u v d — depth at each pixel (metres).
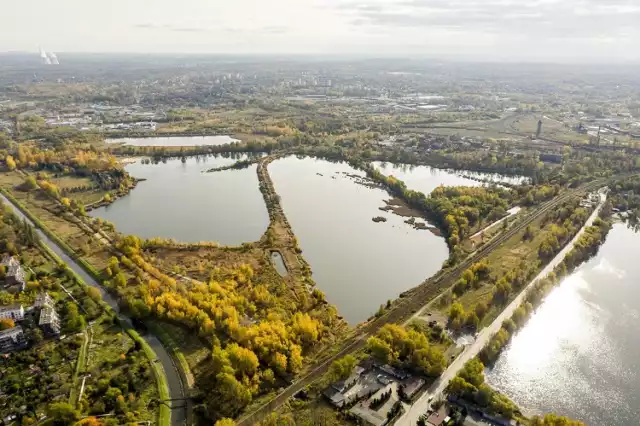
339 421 197.50
